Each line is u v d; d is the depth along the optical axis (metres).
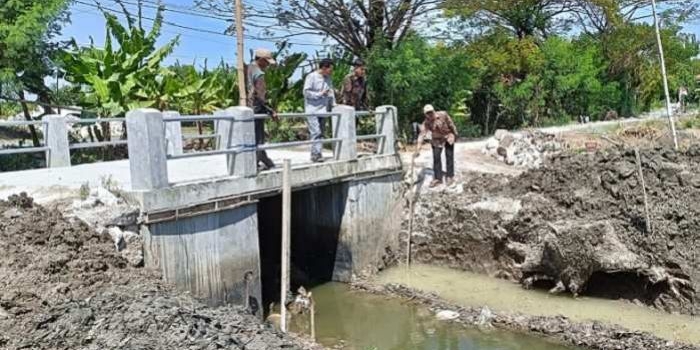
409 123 19.45
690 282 9.70
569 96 29.94
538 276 10.98
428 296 10.84
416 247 12.76
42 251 6.89
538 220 11.22
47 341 5.82
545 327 9.18
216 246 8.87
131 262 7.70
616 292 10.44
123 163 11.94
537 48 29.17
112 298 6.61
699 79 42.34
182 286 8.35
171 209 8.19
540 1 32.69
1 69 15.10
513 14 32.16
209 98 18.22
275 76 18.47
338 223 12.01
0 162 15.91
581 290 10.55
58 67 16.59
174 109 17.53
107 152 16.75
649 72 34.03
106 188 8.15
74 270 6.87
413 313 10.25
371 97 19.36
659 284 9.95
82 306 6.34
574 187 11.62
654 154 11.74
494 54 27.84
